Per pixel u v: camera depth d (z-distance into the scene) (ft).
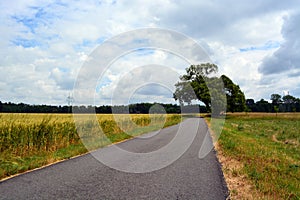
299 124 119.03
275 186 19.35
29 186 19.48
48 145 40.01
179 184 20.20
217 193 18.11
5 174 22.82
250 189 19.08
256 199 16.76
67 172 23.86
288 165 28.14
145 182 20.70
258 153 34.27
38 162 27.61
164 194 17.83
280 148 44.62
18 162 28.50
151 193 18.02
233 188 19.33
